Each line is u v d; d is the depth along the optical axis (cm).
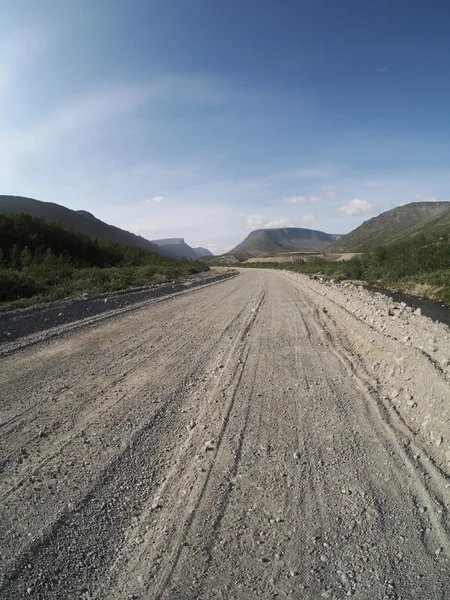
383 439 409
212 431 430
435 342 618
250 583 236
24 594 228
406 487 328
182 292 1898
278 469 357
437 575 241
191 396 529
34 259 2116
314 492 324
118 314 1159
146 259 4125
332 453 383
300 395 532
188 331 938
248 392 544
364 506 305
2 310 1084
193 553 259
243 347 786
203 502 311
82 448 392
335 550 262
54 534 275
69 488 327
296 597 226
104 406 493
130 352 745
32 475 346
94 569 247
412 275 2298
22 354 722
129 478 342
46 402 504
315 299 1577
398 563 250
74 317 1071
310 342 821
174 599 225
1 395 526
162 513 298
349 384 572
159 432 427
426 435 409
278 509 303
